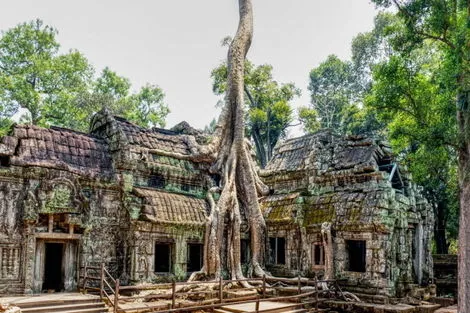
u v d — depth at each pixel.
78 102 36.00
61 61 32.38
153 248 17.34
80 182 16.59
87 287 15.46
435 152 17.66
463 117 14.11
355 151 20.86
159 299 15.81
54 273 17.16
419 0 14.64
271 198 22.75
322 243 19.47
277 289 18.09
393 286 17.50
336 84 45.53
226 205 19.50
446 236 30.80
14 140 15.59
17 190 15.09
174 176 19.67
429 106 16.36
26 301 12.47
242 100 21.94
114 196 17.56
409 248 19.48
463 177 13.92
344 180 20.23
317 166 21.45
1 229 14.57
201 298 16.44
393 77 16.53
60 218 15.98
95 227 16.81
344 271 18.53
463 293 13.33
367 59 41.25
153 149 19.39
